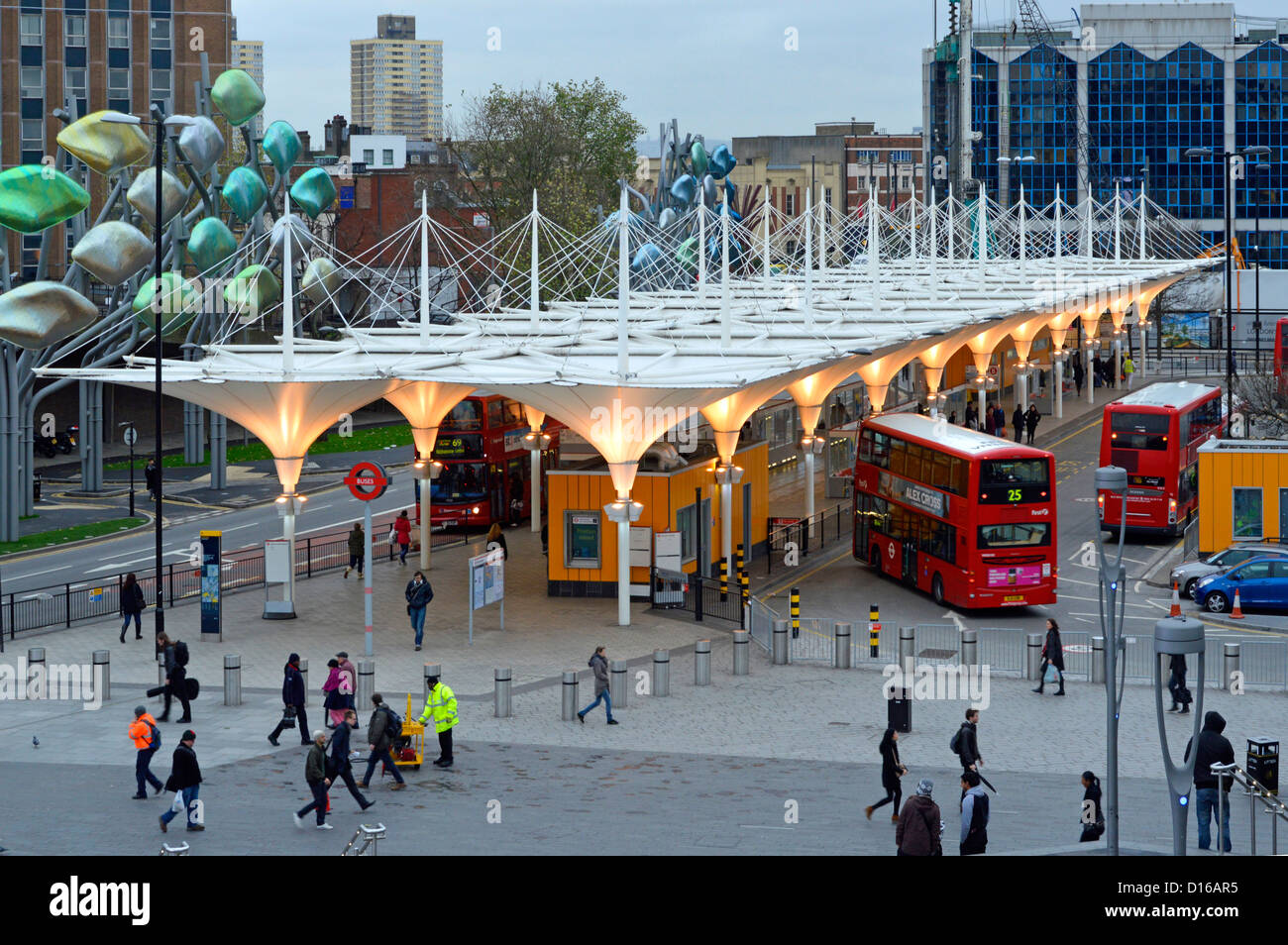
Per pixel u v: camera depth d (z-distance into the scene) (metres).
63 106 103.00
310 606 46.09
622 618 43.53
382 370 44.69
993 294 77.38
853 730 32.41
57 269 99.12
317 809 24.86
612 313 66.62
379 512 62.44
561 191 95.06
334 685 30.56
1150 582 48.09
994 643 38.50
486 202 98.00
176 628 43.19
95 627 43.47
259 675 37.75
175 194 57.62
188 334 70.38
